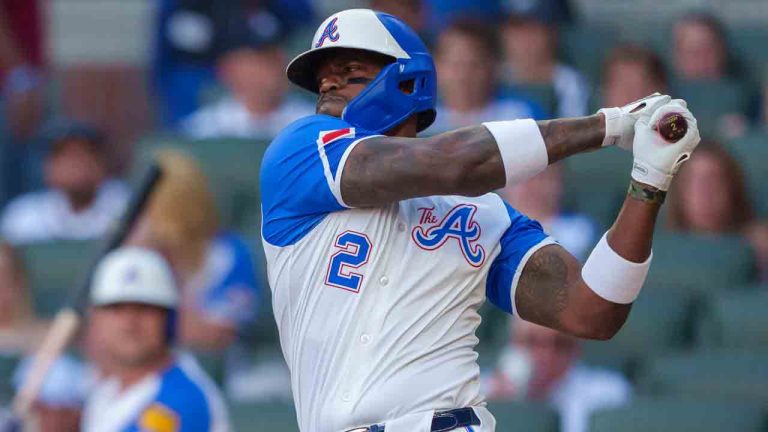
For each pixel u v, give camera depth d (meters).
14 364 28.69
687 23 35.41
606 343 26.86
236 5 37.06
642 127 11.80
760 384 24.69
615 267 12.25
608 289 12.34
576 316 12.57
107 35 41.69
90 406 23.22
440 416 12.13
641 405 23.70
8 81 39.06
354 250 12.39
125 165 40.34
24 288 30.30
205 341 28.11
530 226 13.12
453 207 12.80
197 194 28.73
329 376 12.32
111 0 41.88
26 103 39.06
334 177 12.13
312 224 12.52
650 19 40.38
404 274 12.38
